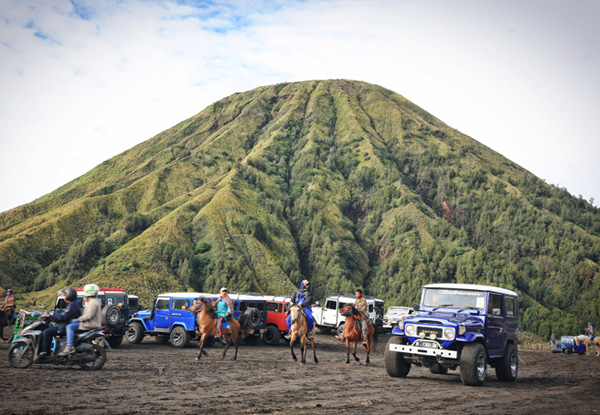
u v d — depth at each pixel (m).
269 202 166.50
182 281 110.56
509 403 10.35
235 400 9.45
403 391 11.44
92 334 12.91
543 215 196.88
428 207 193.50
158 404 8.73
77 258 117.38
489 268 150.50
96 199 158.50
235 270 116.69
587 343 40.22
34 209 194.00
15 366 12.84
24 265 120.06
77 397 9.14
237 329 17.86
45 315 13.12
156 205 167.25
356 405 9.38
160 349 21.11
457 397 10.83
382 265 155.25
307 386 11.70
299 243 158.50
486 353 13.88
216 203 148.50
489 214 197.75
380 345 29.97
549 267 171.00
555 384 14.88
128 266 109.38
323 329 39.47
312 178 199.75
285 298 27.67
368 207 190.50
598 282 160.00
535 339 129.25
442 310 14.71
